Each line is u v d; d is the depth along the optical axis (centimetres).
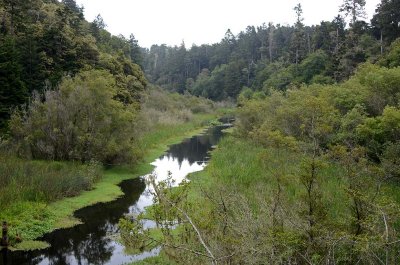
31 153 2192
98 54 3978
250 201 1097
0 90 2577
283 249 721
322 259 701
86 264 1104
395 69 1983
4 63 2609
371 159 1534
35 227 1339
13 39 3067
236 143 2845
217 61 11862
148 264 1038
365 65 2897
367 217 730
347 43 4859
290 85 4972
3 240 1194
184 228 976
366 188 904
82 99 2233
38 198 1537
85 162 2200
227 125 5600
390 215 726
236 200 908
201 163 2677
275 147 1931
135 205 1670
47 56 3391
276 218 815
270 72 7544
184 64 12119
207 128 5125
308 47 7150
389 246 658
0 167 1695
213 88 9819
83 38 3944
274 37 10656
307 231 747
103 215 1532
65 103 2261
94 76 2422
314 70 5125
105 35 5962
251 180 1549
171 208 879
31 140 2206
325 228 736
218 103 8206
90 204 1667
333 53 5091
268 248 683
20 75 2906
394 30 4253
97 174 2052
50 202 1597
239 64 9581
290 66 5941
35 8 4288
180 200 905
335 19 6300
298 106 2242
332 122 1689
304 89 2958
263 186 1212
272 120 2623
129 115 2348
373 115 1980
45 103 2312
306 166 863
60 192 1680
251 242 701
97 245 1241
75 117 2261
